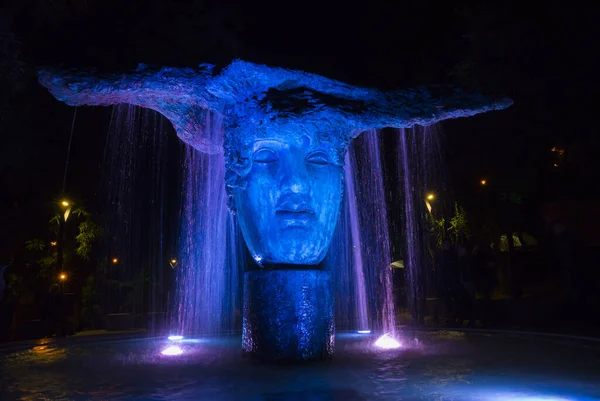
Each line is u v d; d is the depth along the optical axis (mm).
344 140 6207
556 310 12273
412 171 22234
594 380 4762
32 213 16781
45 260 16062
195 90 6152
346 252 18766
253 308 5984
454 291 11047
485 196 20156
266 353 5852
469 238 19234
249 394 4336
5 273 13570
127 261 21469
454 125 18141
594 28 10734
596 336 7336
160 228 21969
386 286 20672
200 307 18266
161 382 4914
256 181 5988
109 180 19859
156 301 21656
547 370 5258
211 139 7684
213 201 16469
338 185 6176
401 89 6227
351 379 4910
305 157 6016
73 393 4516
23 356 6867
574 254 12602
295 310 5859
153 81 5875
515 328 9211
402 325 11523
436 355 6348
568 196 16531
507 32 10414
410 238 23016
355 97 6148
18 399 4309
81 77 5730
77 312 15492
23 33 7285
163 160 21406
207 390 4523
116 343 8445
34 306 14891
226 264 18078
